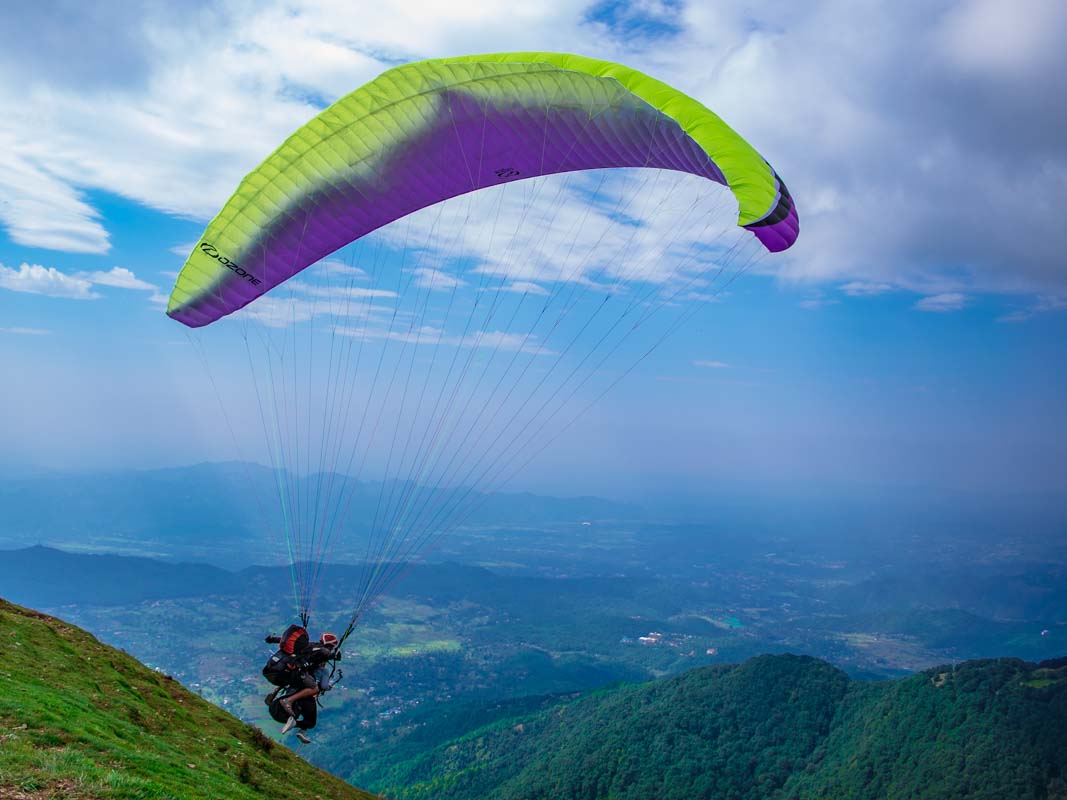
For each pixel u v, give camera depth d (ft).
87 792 30.73
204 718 79.10
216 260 49.60
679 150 42.63
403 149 47.19
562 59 42.01
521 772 415.23
